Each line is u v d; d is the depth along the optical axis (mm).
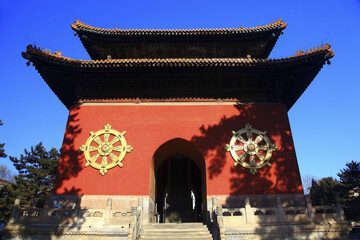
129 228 14797
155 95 23984
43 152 46906
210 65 21891
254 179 20609
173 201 34344
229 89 24203
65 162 21172
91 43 27406
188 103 23406
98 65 21953
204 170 22141
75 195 20125
